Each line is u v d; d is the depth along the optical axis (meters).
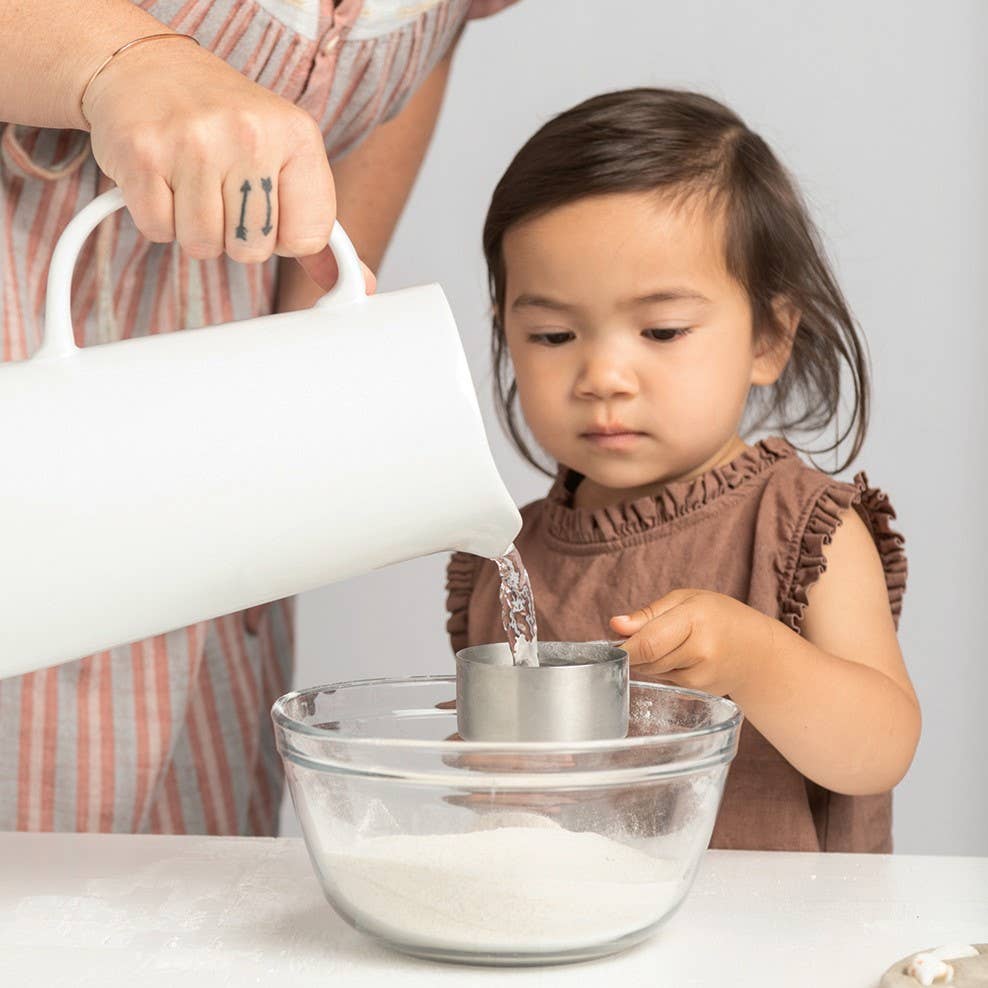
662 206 1.26
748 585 1.29
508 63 2.20
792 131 2.16
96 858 0.97
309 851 0.81
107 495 0.78
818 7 2.14
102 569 0.79
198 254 0.85
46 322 0.82
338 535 0.82
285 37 1.22
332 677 2.25
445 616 2.23
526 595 0.93
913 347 2.17
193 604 0.83
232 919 0.85
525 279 1.30
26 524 0.78
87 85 0.88
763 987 0.74
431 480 0.81
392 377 0.80
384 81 1.31
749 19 2.16
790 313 1.38
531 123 2.20
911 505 2.19
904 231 2.16
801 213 1.41
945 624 2.20
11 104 0.93
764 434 2.05
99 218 0.84
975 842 2.22
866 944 0.80
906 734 1.18
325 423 0.79
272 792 1.58
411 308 0.83
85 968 0.77
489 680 0.81
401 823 0.77
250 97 0.84
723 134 1.34
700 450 1.30
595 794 0.77
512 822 0.76
